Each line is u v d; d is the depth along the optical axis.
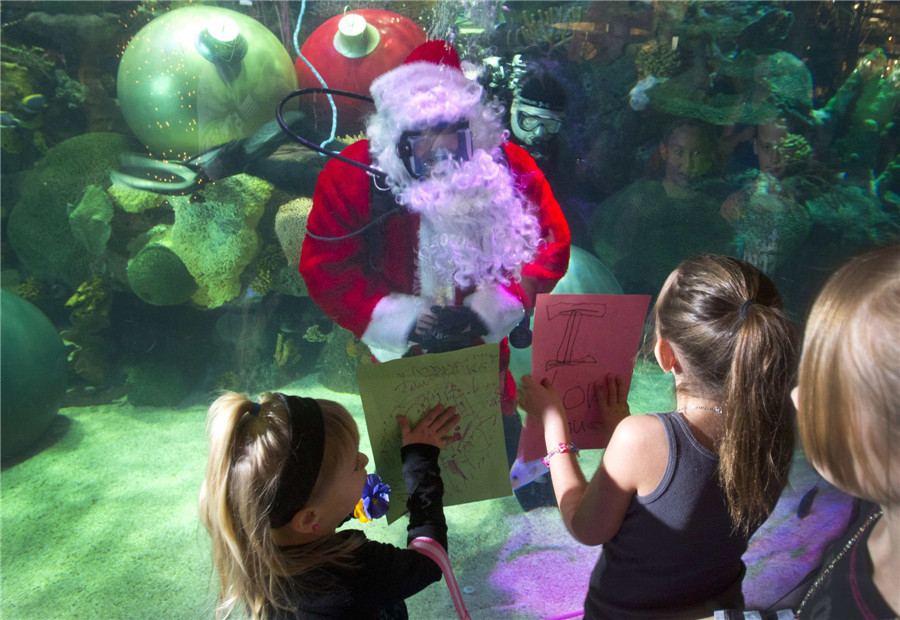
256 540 1.01
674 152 2.56
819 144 2.66
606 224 2.61
